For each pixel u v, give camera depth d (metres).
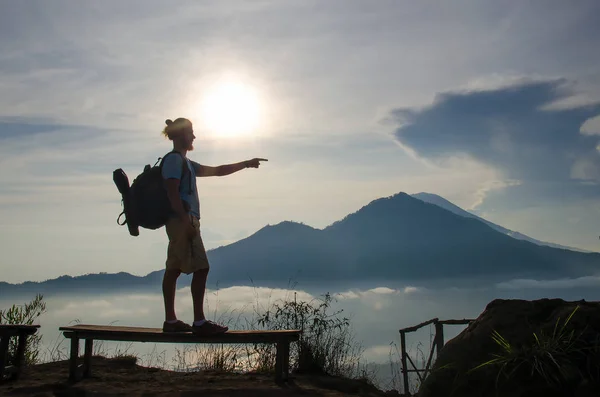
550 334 3.43
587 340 3.36
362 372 5.93
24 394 4.14
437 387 3.56
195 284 4.54
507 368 3.39
